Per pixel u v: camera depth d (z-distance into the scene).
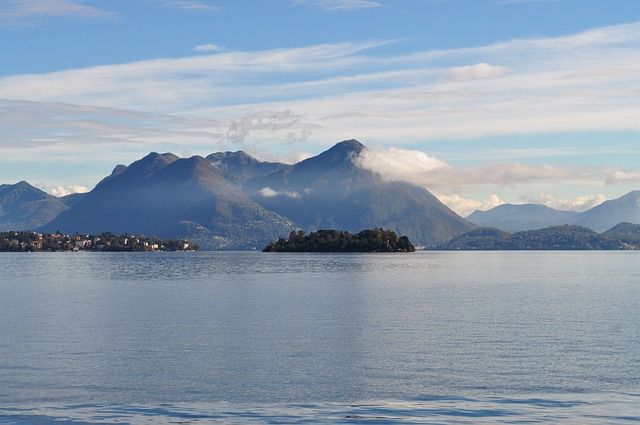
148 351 59.34
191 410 42.22
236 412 41.75
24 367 53.06
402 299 108.31
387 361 55.16
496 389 46.62
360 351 59.22
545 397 44.69
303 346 61.72
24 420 40.31
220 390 46.59
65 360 55.66
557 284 151.00
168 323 77.00
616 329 72.00
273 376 50.34
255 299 107.94
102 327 73.62
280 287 136.88
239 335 67.81
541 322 77.94
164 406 43.00
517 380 48.91
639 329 71.94
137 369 52.41
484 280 167.62
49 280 169.62
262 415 41.22
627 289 133.62
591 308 93.69
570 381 48.59
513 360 55.47
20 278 180.25
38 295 119.50
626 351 59.19
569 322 78.00
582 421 40.00
